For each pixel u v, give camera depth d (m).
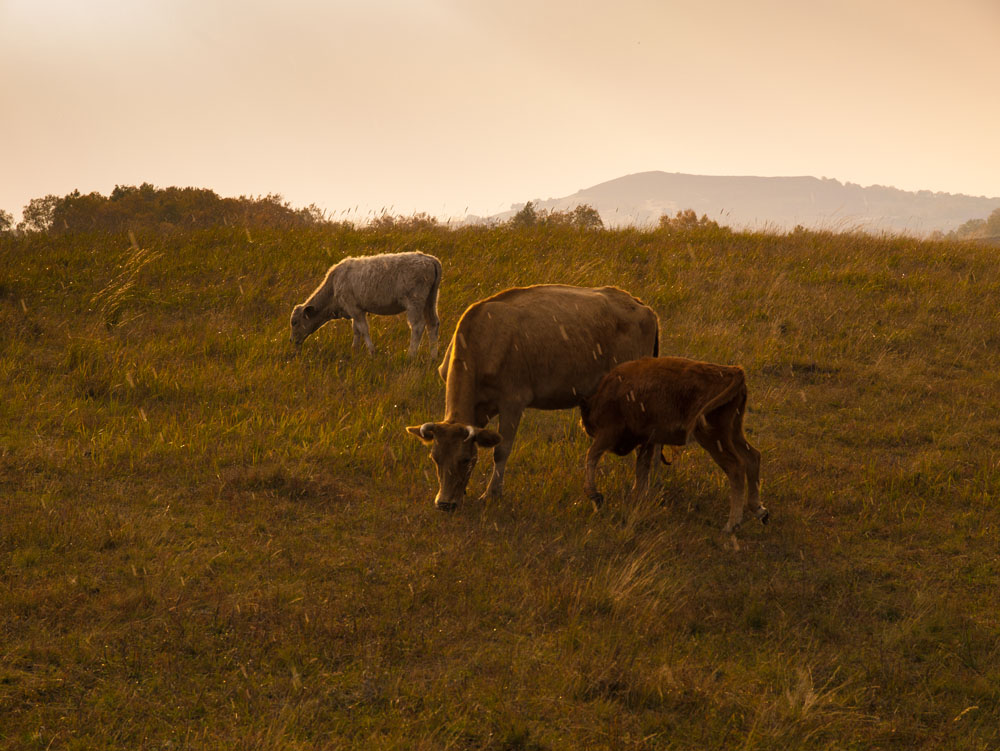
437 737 5.69
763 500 10.34
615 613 7.37
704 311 18.16
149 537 8.49
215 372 14.01
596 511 9.68
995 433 12.84
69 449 10.63
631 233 26.11
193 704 5.93
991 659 6.96
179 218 38.88
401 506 9.71
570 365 10.38
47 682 6.09
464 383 9.80
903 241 25.92
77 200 44.59
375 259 15.48
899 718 6.20
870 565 8.73
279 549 8.46
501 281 19.55
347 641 6.82
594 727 5.90
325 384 13.95
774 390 14.33
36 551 7.99
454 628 7.13
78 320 16.52
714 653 6.96
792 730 5.85
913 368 15.54
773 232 27.95
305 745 5.51
